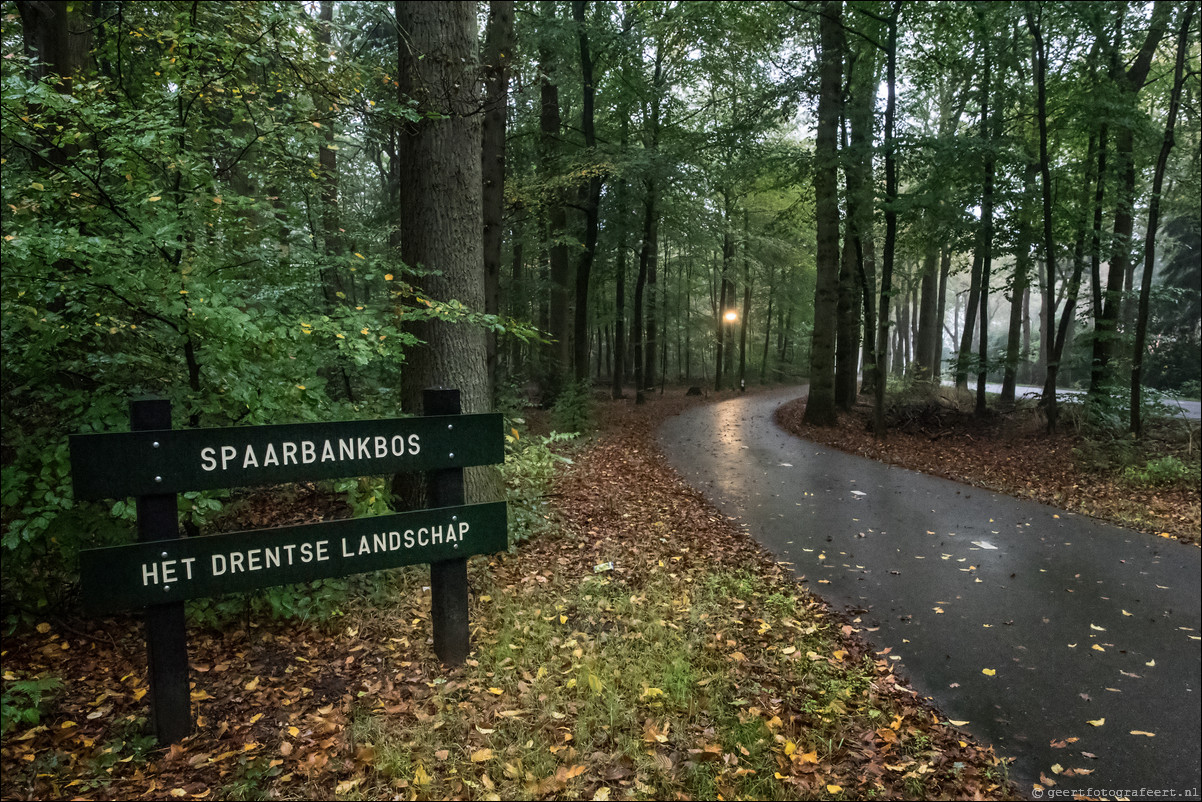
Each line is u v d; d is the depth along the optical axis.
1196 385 23.08
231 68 4.53
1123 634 5.23
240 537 3.09
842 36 16.33
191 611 4.02
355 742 3.07
